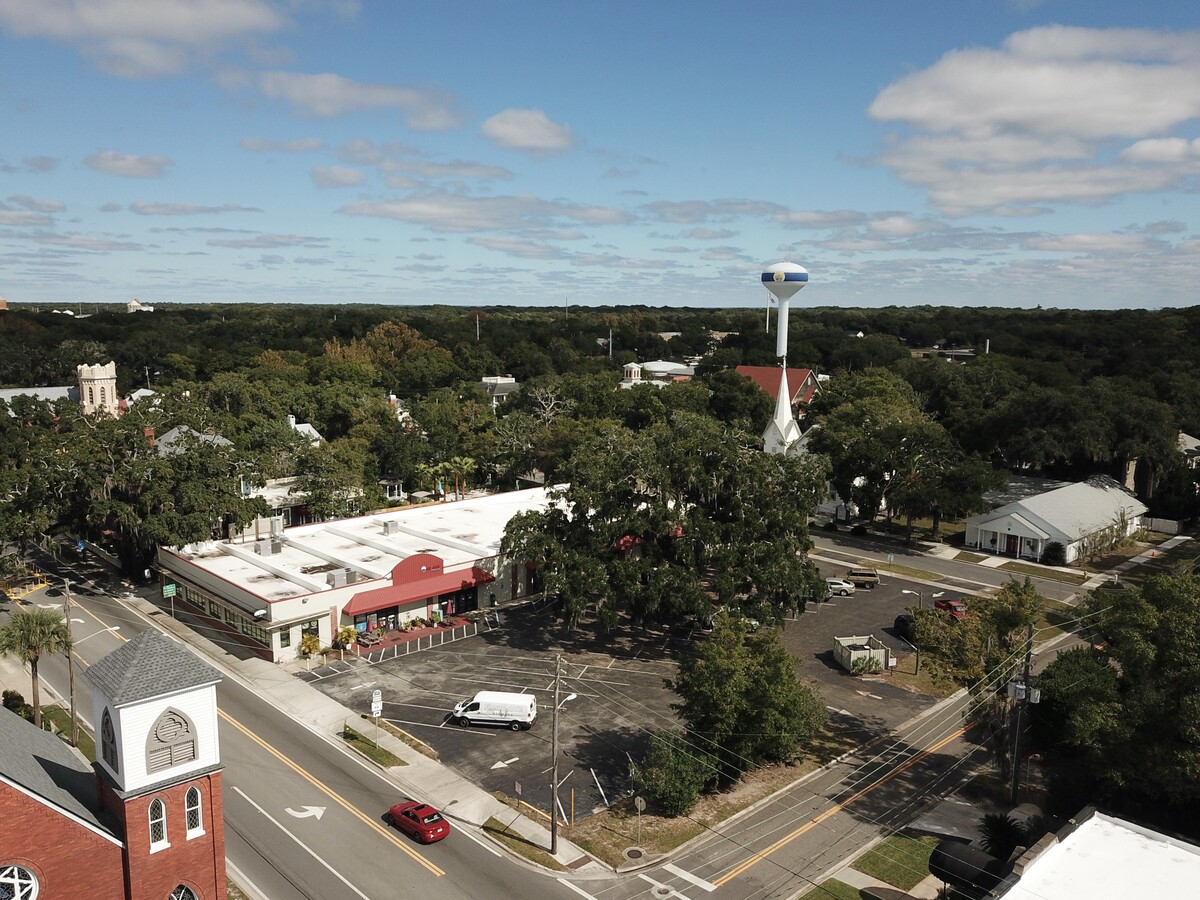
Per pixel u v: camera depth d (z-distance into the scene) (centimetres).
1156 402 9238
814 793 3938
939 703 4897
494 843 3509
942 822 3653
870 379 11488
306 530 7388
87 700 4831
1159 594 3478
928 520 9556
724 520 5878
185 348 19375
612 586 5541
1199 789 3152
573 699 4891
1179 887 2508
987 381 12075
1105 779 3353
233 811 3697
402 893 3164
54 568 7388
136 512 6525
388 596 5822
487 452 10975
